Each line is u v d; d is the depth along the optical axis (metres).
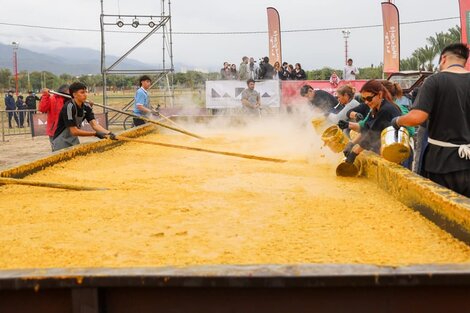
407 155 4.20
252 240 2.82
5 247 2.76
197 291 1.78
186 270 1.79
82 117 6.65
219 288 1.77
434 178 3.87
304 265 1.82
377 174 4.53
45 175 5.13
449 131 3.73
